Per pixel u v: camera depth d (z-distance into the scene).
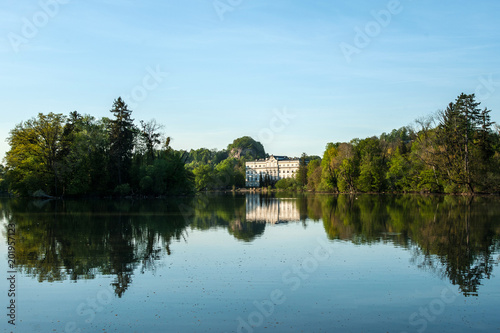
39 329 14.03
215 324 14.29
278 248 27.38
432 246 27.69
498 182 81.81
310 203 75.19
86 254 25.55
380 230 35.31
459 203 64.12
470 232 33.66
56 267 22.23
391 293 17.53
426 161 92.38
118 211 54.66
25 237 31.98
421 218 43.88
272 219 45.62
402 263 22.73
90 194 85.56
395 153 118.00
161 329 13.91
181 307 15.95
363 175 114.69
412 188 106.50
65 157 80.75
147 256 24.92
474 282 19.11
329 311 15.47
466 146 84.38
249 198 103.31
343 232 34.38
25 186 81.50
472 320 14.59
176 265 22.53
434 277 19.92
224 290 17.98
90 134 85.19
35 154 80.00
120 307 15.98
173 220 44.12
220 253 25.75
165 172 91.62
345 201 78.38
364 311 15.46
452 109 88.19
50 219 44.31
